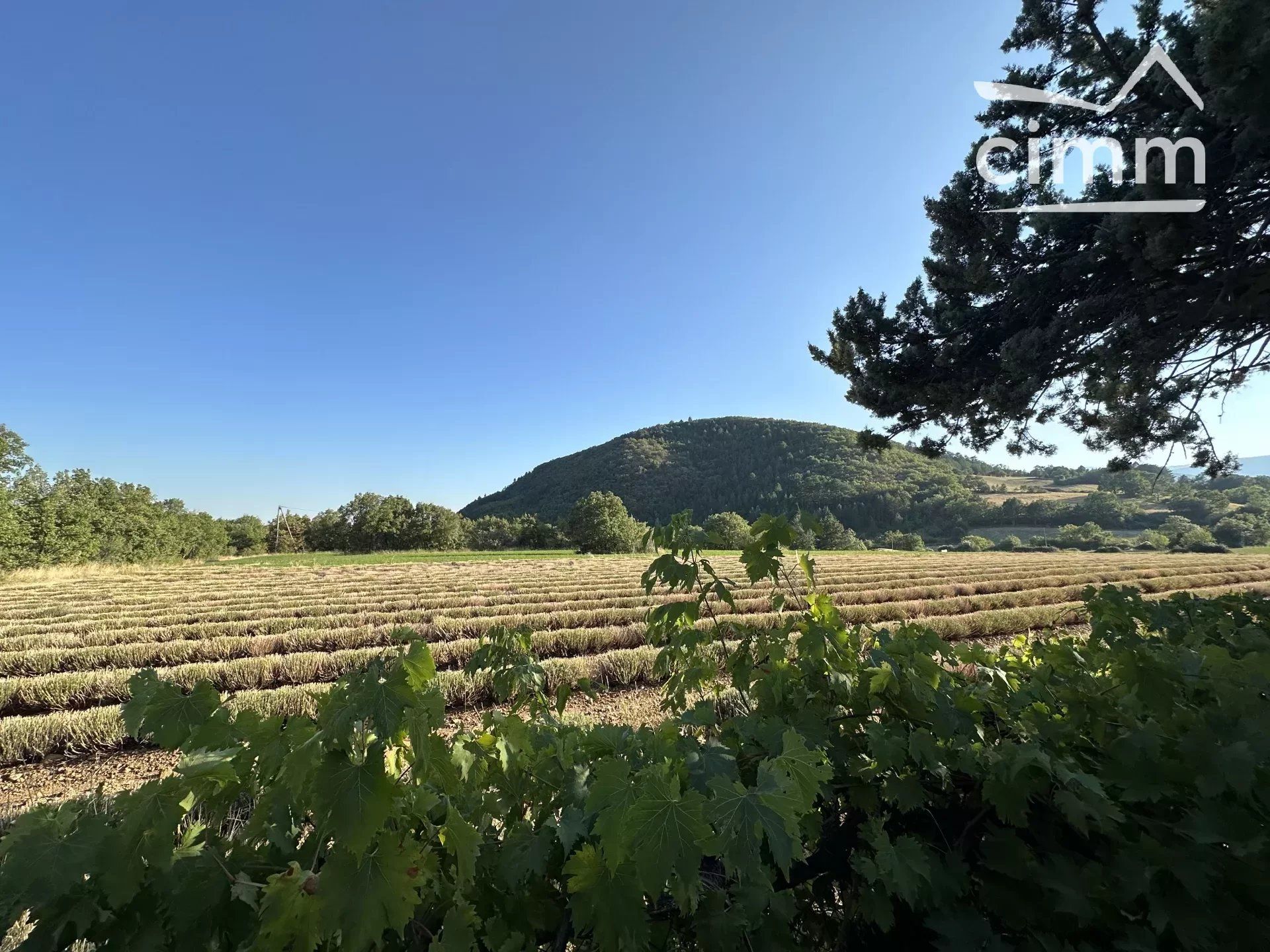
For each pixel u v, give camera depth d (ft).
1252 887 3.64
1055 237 16.17
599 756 4.54
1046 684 6.34
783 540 6.47
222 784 3.32
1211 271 14.49
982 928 3.78
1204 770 4.33
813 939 4.51
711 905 3.67
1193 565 104.37
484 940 3.44
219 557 201.87
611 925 3.18
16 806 20.07
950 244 18.04
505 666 6.45
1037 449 19.66
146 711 3.42
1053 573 91.09
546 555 177.88
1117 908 3.78
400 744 3.27
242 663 33.06
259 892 3.12
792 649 6.52
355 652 36.09
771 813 3.38
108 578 96.63
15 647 40.68
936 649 6.40
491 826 4.56
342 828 2.66
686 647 6.84
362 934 2.67
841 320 20.40
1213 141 13.12
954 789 5.05
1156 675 5.54
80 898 2.88
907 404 19.86
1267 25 9.55
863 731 5.52
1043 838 4.54
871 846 4.38
